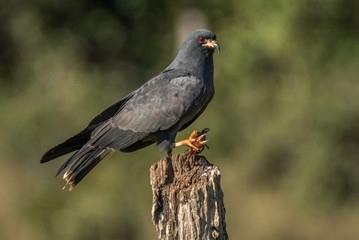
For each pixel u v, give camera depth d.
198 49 8.57
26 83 18.33
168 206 6.79
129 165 15.61
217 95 15.92
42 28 18.33
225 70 15.93
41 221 15.00
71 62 18.02
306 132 15.38
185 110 8.24
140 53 18.56
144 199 15.27
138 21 18.88
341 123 15.09
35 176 16.14
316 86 15.38
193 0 18.08
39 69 17.97
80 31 18.55
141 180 15.43
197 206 6.61
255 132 15.88
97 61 18.81
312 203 15.31
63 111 16.48
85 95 16.70
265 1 15.97
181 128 8.82
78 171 8.09
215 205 6.67
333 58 15.50
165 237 6.77
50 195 15.34
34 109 16.70
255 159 15.85
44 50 18.22
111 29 18.64
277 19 15.44
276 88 15.73
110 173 15.31
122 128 8.30
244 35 15.81
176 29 18.19
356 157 15.34
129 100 8.41
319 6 15.33
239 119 15.96
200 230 6.61
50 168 16.03
